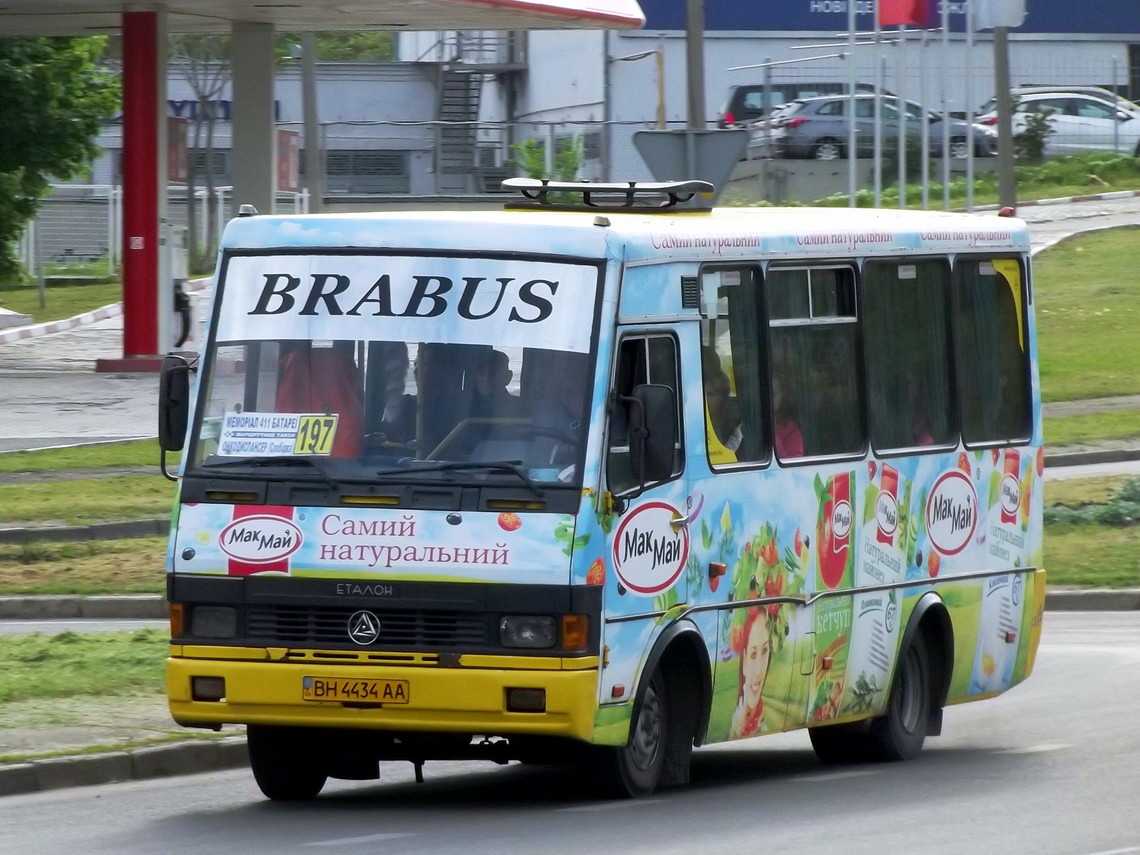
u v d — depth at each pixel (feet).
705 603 101.04
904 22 396.78
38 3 330.75
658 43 573.74
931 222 123.85
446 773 116.47
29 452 263.70
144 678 133.28
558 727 91.45
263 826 93.20
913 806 99.19
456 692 91.45
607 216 100.83
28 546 201.36
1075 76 611.47
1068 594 194.39
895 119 501.56
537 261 96.32
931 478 121.29
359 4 332.39
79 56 432.25
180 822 94.89
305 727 96.17
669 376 99.45
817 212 119.65
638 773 99.86
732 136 187.73
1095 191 508.12
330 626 93.09
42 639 149.07
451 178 559.79
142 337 341.00
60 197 572.51
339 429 95.20
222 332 98.07
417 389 95.20
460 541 92.17
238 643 93.86
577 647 91.66
